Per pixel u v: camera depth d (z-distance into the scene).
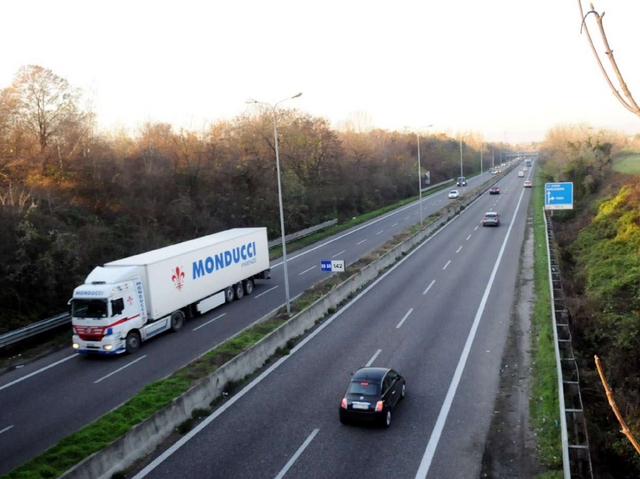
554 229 55.12
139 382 21.89
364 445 15.95
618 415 5.67
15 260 31.19
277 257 49.47
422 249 48.91
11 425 18.72
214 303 32.44
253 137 65.31
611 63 4.05
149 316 27.34
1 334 28.05
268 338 24.11
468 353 23.17
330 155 78.38
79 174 45.31
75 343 25.58
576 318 28.06
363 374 18.08
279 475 14.53
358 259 43.44
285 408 18.84
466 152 176.00
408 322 27.88
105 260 37.97
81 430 16.42
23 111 45.69
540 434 16.14
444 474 14.25
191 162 58.75
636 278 28.16
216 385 20.03
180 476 14.78
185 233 50.72
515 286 33.69
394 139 138.00
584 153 66.81
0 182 39.34
